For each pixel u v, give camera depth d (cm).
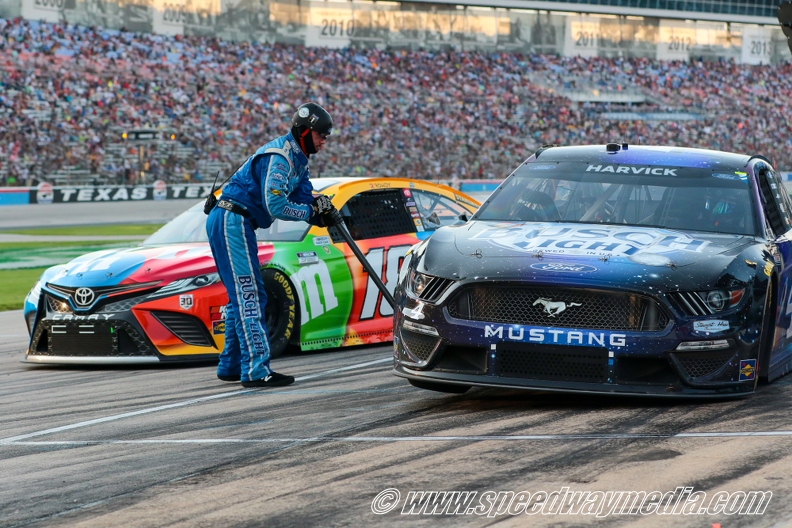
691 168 854
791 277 811
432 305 709
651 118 7419
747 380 689
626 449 555
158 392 877
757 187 832
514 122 6838
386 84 6756
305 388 862
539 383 671
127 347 1033
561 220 815
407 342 731
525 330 674
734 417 643
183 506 479
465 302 699
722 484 474
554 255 705
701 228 785
